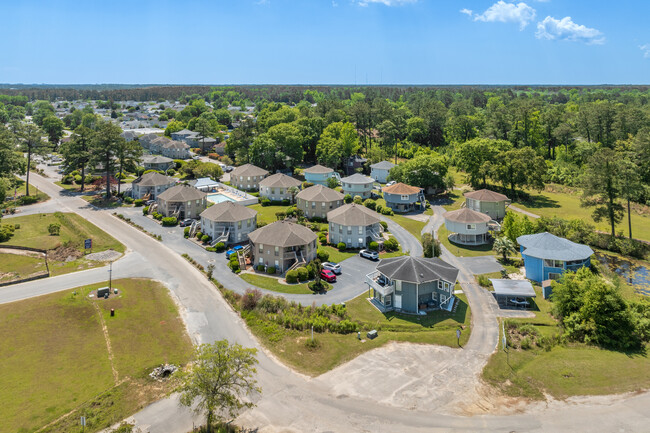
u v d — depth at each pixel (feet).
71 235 255.50
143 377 124.88
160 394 117.91
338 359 136.56
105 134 334.24
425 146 558.97
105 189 375.25
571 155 450.30
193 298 178.91
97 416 107.76
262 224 276.21
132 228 272.72
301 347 142.92
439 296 175.22
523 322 160.25
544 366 132.36
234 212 252.21
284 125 448.65
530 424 106.83
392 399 116.57
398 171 379.14
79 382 121.29
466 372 129.49
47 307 165.07
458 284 197.47
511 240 239.09
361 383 123.95
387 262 182.80
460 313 169.17
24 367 127.34
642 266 218.18
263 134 445.37
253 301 168.35
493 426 106.11
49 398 114.01
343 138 449.06
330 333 153.07
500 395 118.73
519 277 205.16
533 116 473.67
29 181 393.91
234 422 106.93
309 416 109.50
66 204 325.62
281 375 127.54
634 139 371.76
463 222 251.60
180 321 159.12
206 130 582.76
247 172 386.93
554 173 412.98
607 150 249.75
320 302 176.04
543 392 119.96
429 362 135.13
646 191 262.47
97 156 335.47
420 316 166.50
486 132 493.77
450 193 378.12
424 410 112.06
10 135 374.84
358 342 147.23
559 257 193.06
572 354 139.54
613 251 238.89
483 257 232.32
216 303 174.81
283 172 450.71
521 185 370.32
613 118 444.55
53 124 569.64
